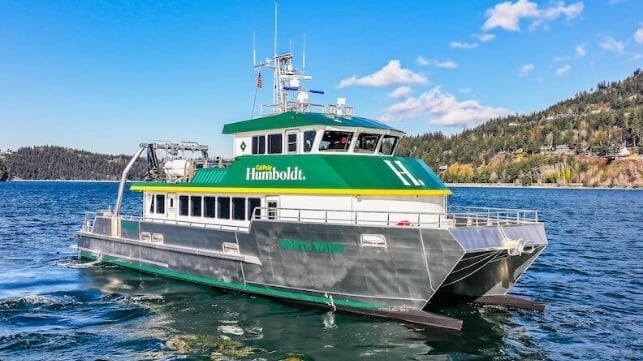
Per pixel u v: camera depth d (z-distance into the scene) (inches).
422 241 683.4
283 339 679.7
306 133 845.8
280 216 834.8
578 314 827.4
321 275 769.6
